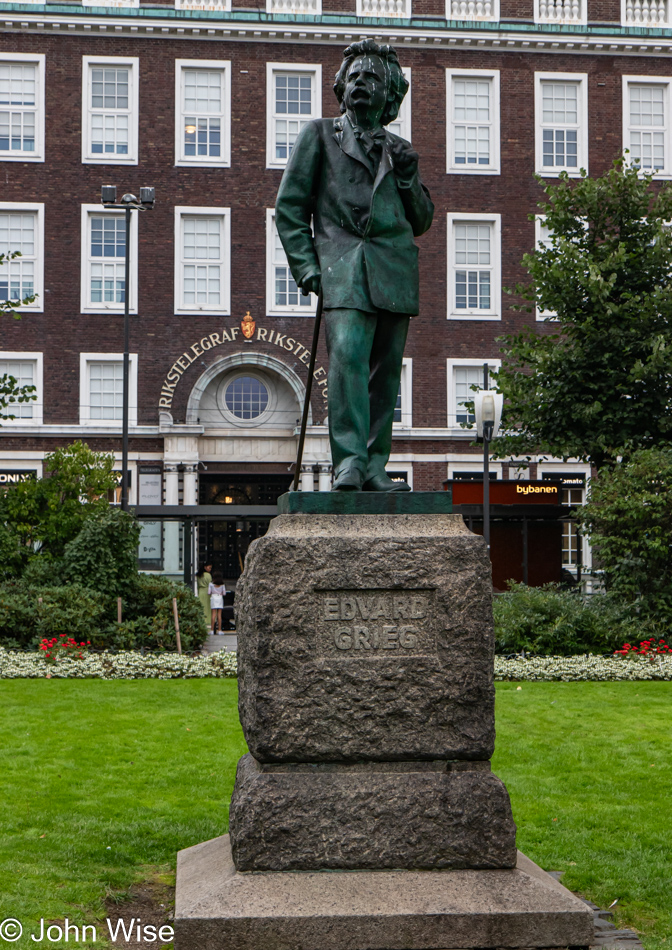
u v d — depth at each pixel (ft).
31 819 24.30
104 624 60.70
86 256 119.34
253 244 121.49
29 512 70.33
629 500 59.21
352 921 15.10
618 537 60.18
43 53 119.44
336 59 122.83
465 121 124.67
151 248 120.16
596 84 125.80
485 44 123.65
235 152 121.49
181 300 120.26
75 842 22.49
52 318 118.42
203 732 35.22
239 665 17.89
